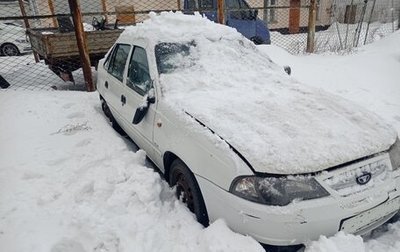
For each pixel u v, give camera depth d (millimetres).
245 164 2104
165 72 3273
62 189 2924
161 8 15844
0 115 4801
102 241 2270
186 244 2238
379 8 16625
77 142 3854
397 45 8633
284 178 2037
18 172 3193
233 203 2092
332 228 2062
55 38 6102
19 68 9469
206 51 3609
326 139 2291
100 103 5605
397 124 4648
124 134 4520
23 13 8992
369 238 2408
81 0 15109
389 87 6344
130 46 3912
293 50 9406
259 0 17578
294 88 3277
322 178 2072
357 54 8500
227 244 2039
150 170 2943
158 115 2977
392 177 2309
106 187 2854
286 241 2016
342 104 2891
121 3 15500
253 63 3754
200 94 3033
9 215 2559
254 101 2875
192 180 2496
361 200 2121
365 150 2244
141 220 2480
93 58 6848
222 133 2342
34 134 4141
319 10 18562
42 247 2232
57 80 7965
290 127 2414
